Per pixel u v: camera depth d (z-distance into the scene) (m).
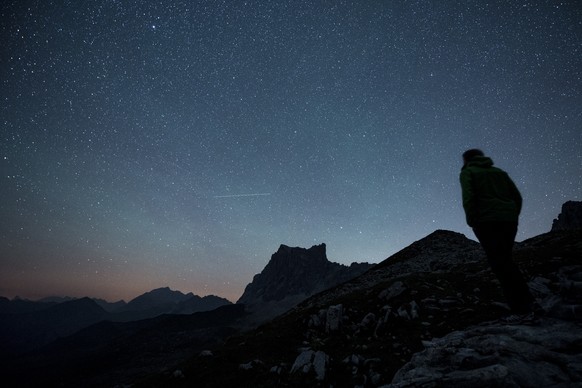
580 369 2.85
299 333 13.16
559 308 4.07
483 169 4.70
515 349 3.42
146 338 143.25
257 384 9.01
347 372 8.91
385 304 14.38
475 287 13.94
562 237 20.66
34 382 121.69
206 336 142.12
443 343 4.43
